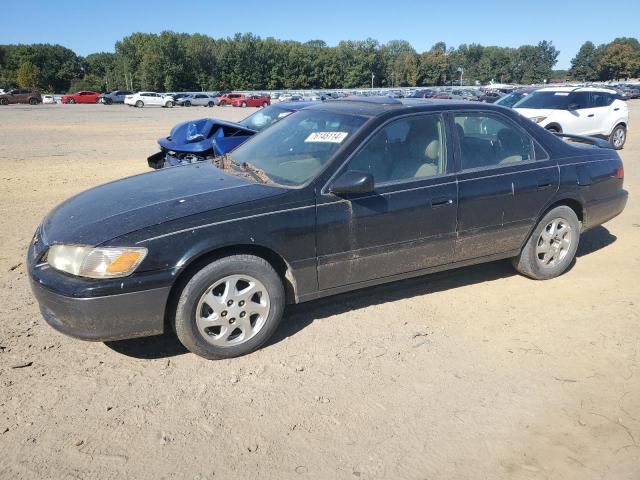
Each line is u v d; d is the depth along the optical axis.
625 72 139.75
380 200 3.99
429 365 3.64
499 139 4.65
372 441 2.91
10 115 32.94
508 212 4.61
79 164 12.02
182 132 8.84
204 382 3.42
